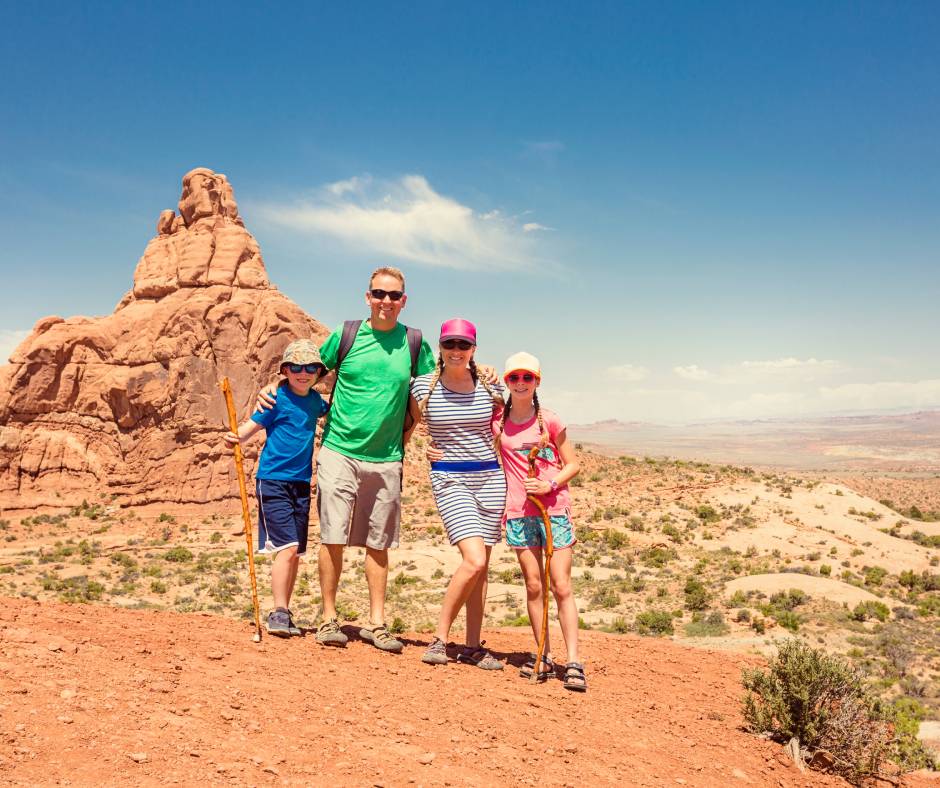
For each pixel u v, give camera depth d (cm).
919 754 924
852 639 5416
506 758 480
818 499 14162
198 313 15650
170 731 396
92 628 559
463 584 651
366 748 439
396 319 662
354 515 673
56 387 15338
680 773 550
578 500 13812
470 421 654
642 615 5609
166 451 14650
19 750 340
